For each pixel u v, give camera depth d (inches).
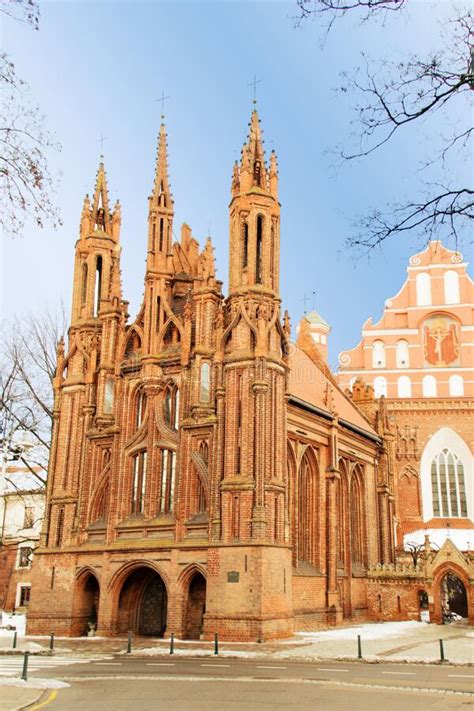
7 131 597.6
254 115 1962.4
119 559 1792.6
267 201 1875.0
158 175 2047.2
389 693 865.5
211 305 1851.6
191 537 1708.9
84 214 2191.2
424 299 3302.2
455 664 1191.6
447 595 2635.3
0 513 3105.3
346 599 2210.9
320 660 1263.5
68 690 885.2
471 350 3203.7
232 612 1573.6
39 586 1902.1
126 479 1875.0
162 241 1999.3
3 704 758.5
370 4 471.2
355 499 2456.9
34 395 2369.6
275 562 1620.3
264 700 809.5
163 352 1909.4
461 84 494.6
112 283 2064.5
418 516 2999.5
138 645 1536.7
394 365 3255.4
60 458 1996.8
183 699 816.9
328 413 2156.7
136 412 1932.8
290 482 1968.5
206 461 1756.9
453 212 531.5
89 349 2063.2
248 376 1720.0
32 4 524.1
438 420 3088.1
